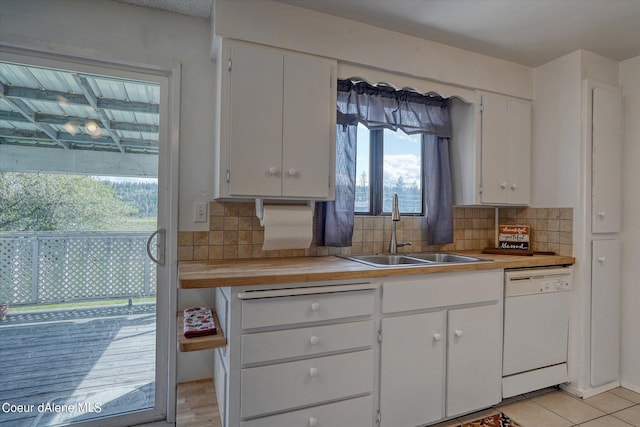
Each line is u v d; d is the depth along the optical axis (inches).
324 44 74.3
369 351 64.5
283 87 70.5
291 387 58.2
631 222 92.0
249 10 68.1
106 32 70.3
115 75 72.4
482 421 75.3
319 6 71.9
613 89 92.0
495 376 78.2
